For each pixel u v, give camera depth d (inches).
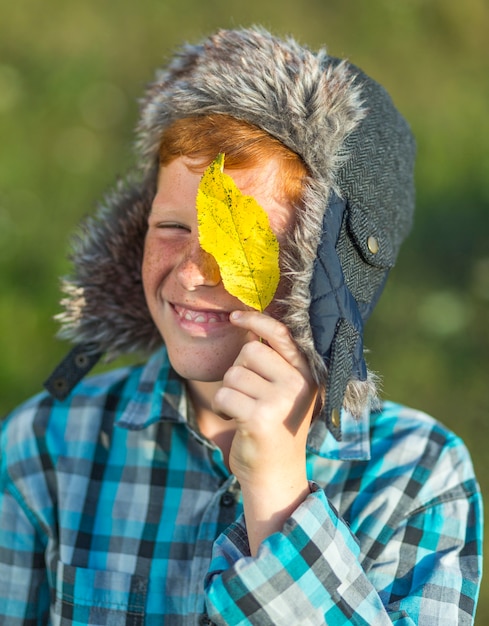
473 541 42.7
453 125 103.6
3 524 44.8
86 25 108.3
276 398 38.4
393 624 40.0
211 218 38.4
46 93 100.1
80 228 45.5
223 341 40.9
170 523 43.1
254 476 38.6
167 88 42.2
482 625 59.3
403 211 44.4
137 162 45.6
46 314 78.5
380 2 117.1
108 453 44.5
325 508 38.6
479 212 92.4
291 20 113.4
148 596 42.3
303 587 38.0
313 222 39.0
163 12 112.3
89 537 43.4
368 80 43.3
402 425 44.5
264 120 39.8
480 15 120.3
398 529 42.3
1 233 83.7
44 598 44.8
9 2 107.0
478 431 73.7
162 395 44.2
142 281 43.6
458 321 82.0
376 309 81.7
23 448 45.3
